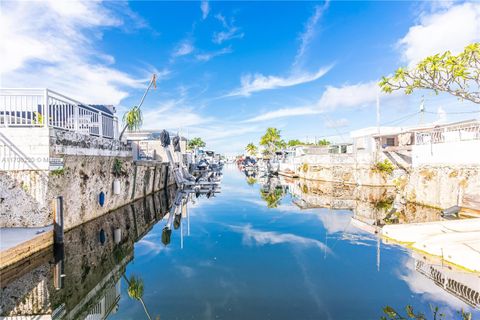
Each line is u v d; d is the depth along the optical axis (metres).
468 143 15.53
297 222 14.35
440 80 7.28
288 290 6.51
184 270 7.77
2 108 9.36
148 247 9.96
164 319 5.28
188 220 14.88
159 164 24.50
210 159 83.94
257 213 16.97
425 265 8.03
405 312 5.52
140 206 17.34
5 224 8.95
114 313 5.49
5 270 6.63
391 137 32.22
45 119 9.30
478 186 14.34
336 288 6.59
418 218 14.77
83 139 11.44
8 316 5.36
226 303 5.89
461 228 10.09
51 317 5.35
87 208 11.78
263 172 64.62
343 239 10.97
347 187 30.20
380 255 8.92
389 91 8.09
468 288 6.53
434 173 17.84
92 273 7.54
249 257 8.85
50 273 7.41
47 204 9.11
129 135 36.62
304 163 40.66
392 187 28.19
